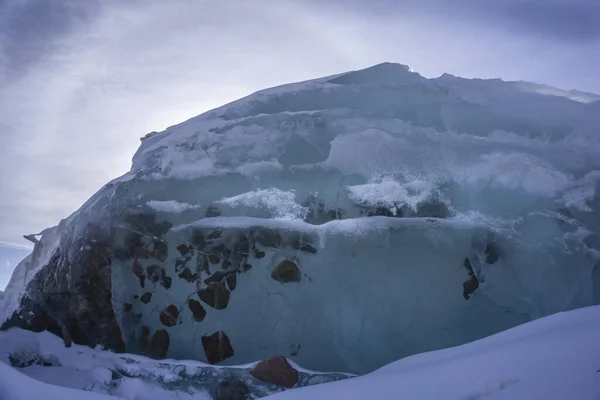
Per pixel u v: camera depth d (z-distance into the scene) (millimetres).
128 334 3686
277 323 3375
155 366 3463
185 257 3596
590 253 3281
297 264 3383
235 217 3561
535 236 3355
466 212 3475
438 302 3291
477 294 3289
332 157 3594
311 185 3574
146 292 3674
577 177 3467
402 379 2719
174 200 3707
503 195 3463
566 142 3602
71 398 2895
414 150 3580
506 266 3299
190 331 3518
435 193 3486
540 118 3701
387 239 3316
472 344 3088
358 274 3322
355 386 2789
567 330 2734
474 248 3311
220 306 3463
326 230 3367
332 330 3312
